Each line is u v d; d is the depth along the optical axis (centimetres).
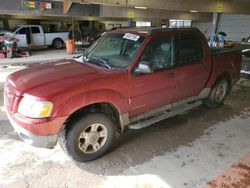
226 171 305
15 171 296
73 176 290
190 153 345
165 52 369
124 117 338
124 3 1133
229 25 2475
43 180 282
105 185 277
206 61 436
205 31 2706
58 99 272
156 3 1230
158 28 377
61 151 342
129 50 349
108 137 328
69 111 280
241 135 401
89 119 301
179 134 400
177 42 385
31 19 2056
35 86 284
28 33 1614
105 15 1794
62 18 2044
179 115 478
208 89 467
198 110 505
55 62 372
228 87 521
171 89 387
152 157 333
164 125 432
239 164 320
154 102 372
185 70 398
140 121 372
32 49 1702
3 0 1367
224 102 557
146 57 344
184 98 426
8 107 298
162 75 364
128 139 380
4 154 330
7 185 272
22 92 280
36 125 268
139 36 354
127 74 325
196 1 1362
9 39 1264
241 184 281
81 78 300
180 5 1315
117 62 346
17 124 280
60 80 294
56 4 1570
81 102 287
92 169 305
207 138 388
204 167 312
